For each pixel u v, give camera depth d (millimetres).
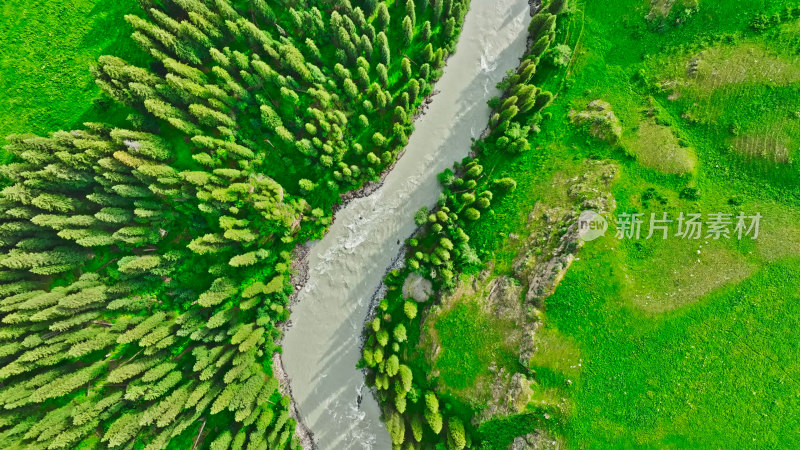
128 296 48500
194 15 43594
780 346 40906
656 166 45531
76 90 49531
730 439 40875
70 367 45969
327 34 50406
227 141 48688
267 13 48219
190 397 44875
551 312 43844
